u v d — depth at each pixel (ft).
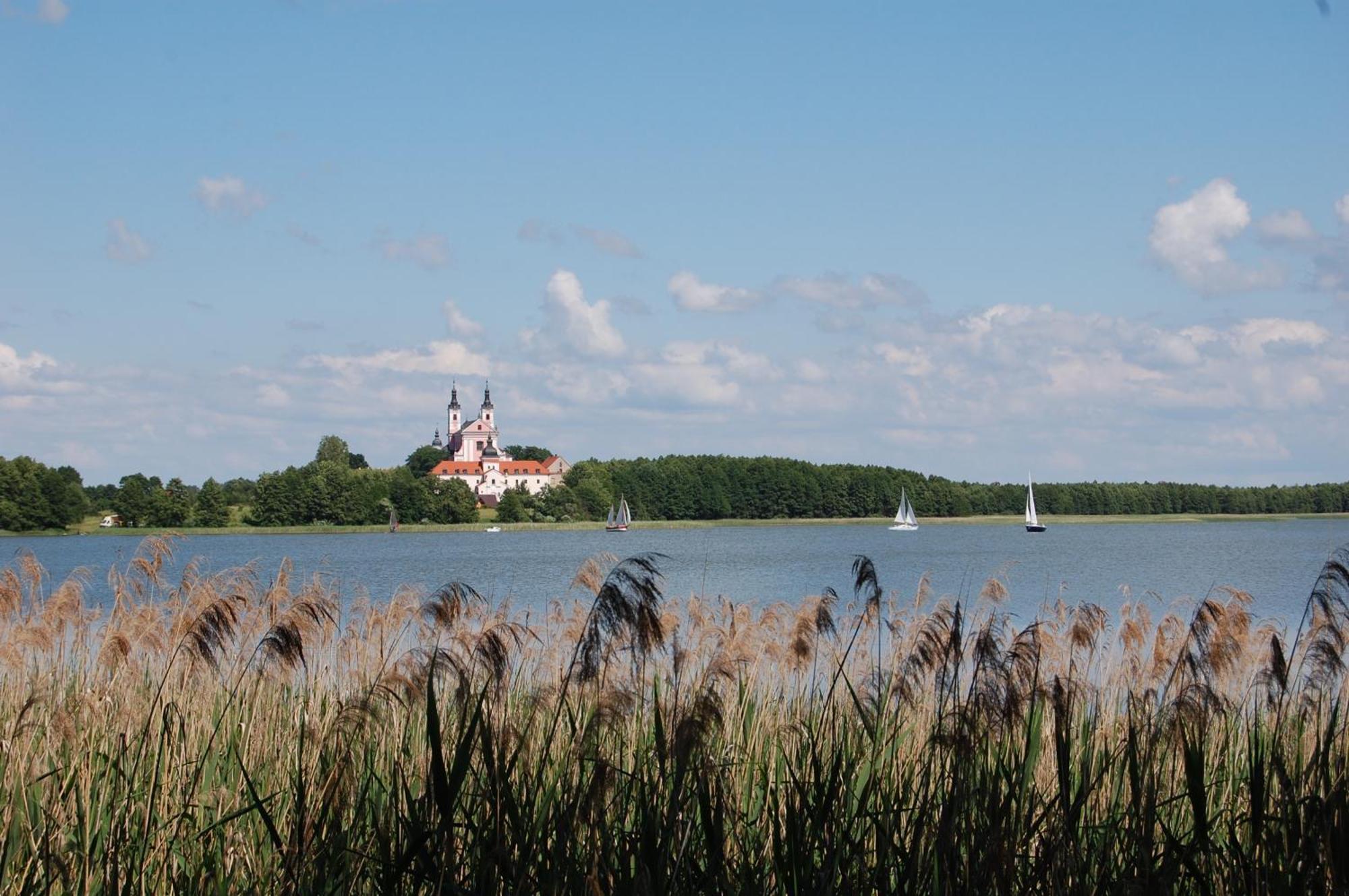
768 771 26.37
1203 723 23.43
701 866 23.89
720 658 32.86
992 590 43.42
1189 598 45.27
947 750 24.39
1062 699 23.85
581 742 21.44
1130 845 23.73
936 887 22.26
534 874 21.22
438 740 20.48
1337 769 24.68
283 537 440.04
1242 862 23.29
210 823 27.84
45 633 45.01
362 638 45.24
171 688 37.47
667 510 632.79
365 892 23.06
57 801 26.63
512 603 53.31
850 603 46.96
